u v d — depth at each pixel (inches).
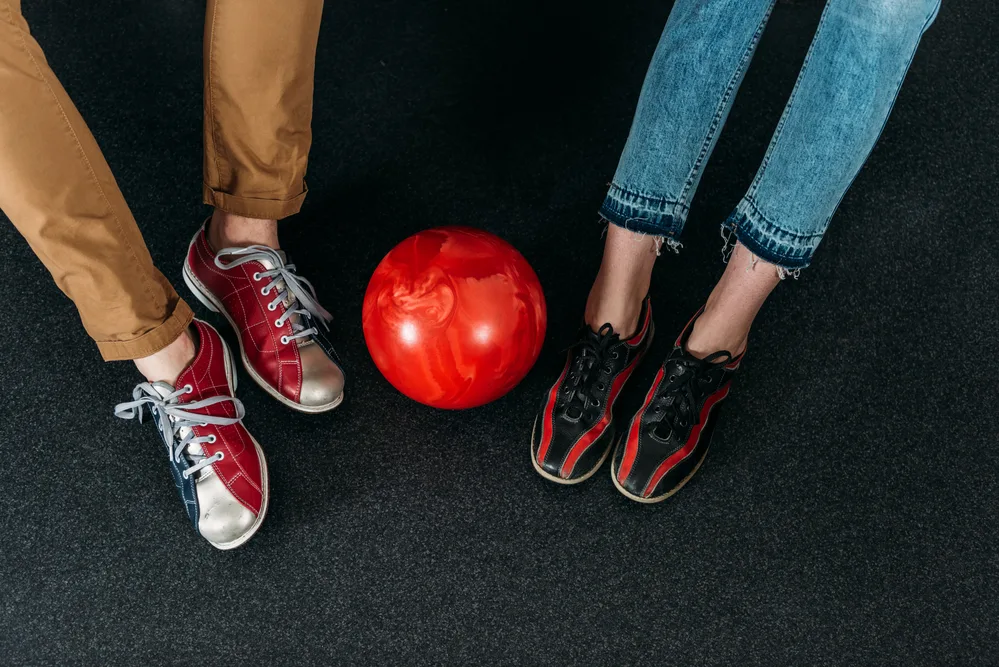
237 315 57.4
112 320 44.9
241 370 59.5
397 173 65.6
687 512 55.9
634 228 47.2
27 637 51.9
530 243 63.8
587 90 68.4
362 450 57.2
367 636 52.5
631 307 53.6
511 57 69.4
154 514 55.1
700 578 54.2
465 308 46.5
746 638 52.9
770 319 61.5
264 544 54.4
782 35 69.9
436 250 47.8
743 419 58.6
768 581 54.3
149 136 65.7
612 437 56.7
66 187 40.6
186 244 62.7
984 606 53.9
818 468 57.3
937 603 53.9
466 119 67.3
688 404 54.4
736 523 55.7
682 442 55.0
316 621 52.7
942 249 63.7
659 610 53.4
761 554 54.9
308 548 54.4
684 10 43.0
